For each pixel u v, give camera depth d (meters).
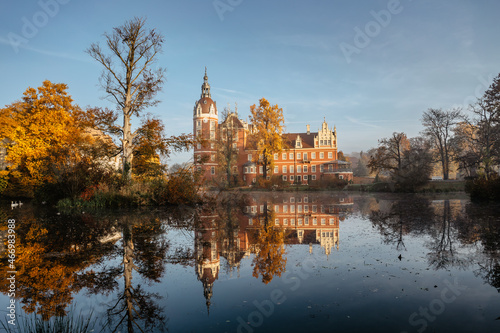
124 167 20.72
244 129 76.50
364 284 5.08
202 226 11.53
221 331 3.50
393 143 44.97
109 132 21.72
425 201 22.30
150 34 21.28
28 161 26.17
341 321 3.75
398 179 37.50
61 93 29.70
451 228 10.20
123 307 4.29
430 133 54.91
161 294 4.77
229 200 26.28
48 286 5.16
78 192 19.00
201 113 74.31
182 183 19.39
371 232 9.98
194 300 4.51
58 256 7.11
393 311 4.02
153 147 21.58
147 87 21.55
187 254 7.30
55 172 20.92
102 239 9.00
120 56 20.91
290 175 74.06
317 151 73.50
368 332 3.44
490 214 13.46
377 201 23.72
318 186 50.78
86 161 19.69
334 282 5.20
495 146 40.44
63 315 4.02
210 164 68.56
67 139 26.61
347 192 42.41
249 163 72.94
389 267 6.03
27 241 8.73
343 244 8.22
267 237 9.42
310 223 12.38
